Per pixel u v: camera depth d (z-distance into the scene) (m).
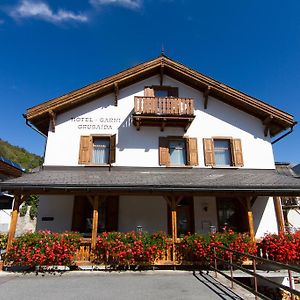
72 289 7.19
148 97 13.21
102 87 13.72
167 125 13.70
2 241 11.68
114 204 12.56
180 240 10.07
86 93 13.52
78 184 10.15
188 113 13.11
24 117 12.88
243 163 13.69
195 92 14.76
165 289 7.19
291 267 4.90
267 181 11.33
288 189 10.51
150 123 13.48
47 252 9.16
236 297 6.52
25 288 7.28
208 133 14.07
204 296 6.59
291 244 9.73
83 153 13.20
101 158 13.54
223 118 14.33
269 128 14.39
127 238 9.83
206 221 12.71
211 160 13.63
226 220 12.91
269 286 9.48
